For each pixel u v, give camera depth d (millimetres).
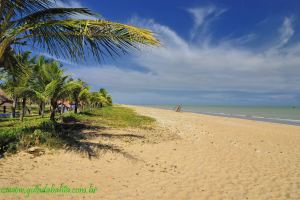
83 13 5359
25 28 4852
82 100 27016
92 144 8367
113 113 29828
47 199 3852
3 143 6637
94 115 23594
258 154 8836
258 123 25422
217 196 4633
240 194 4816
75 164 5879
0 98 18625
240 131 16766
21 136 7543
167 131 14320
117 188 4617
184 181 5355
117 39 4902
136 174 5555
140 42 4531
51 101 13062
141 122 19766
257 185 5410
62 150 7012
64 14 5559
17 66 6770
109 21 4699
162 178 5430
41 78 13117
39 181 4586
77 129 12266
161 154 7746
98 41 5102
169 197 4406
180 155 7801
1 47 4852
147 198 4270
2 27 5012
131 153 7523
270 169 6816
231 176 5961
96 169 5656
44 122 11516
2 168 5051
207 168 6523
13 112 19203
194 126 18969
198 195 4613
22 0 5336
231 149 9500
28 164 5527
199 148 9234
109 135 10930
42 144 7258
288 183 5633
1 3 5035
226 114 51188
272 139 13273
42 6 5445
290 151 9844
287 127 21141
